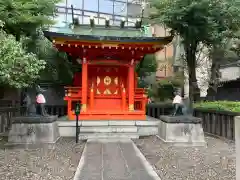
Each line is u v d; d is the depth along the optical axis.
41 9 14.46
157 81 24.14
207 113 15.39
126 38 14.27
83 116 14.93
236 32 15.86
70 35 13.93
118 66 16.81
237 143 4.36
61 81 21.41
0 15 11.77
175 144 11.62
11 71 9.39
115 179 6.48
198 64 19.98
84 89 15.17
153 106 20.62
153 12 16.70
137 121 14.20
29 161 8.49
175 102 12.52
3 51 8.42
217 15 14.17
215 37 14.88
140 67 22.22
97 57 15.46
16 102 17.80
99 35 14.65
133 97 15.58
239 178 4.25
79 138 12.68
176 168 7.73
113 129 13.48
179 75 22.61
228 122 13.02
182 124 12.00
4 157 9.05
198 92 17.84
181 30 15.27
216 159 8.95
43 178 6.71
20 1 13.05
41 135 11.33
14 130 11.21
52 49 19.72
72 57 17.27
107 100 16.59
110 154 9.27
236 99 26.02
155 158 9.10
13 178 6.66
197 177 6.82
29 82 11.73
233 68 28.27
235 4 14.01
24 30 14.30
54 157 9.12
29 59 10.08
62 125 13.47
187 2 13.75
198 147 11.24
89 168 7.45
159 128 13.62
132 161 8.29
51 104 21.80
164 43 14.68
